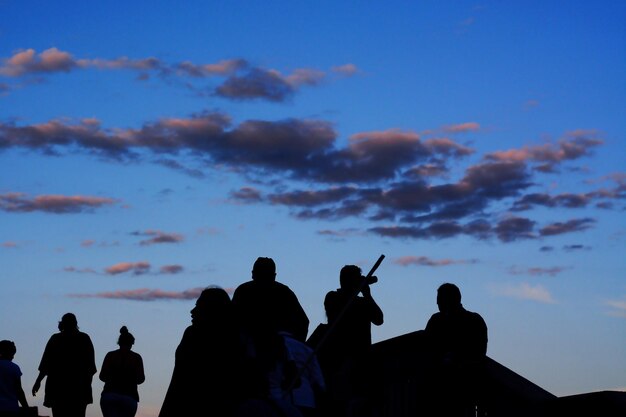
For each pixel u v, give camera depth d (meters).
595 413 9.91
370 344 11.80
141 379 17.73
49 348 18.20
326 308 11.94
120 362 17.69
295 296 9.74
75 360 18.16
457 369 11.96
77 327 18.34
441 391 12.00
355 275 11.87
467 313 12.19
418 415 12.30
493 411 11.64
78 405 18.08
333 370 11.59
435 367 12.11
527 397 11.09
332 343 11.66
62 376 18.06
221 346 8.02
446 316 12.19
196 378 7.94
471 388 11.90
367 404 11.55
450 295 12.22
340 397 11.49
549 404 10.63
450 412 11.95
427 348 12.40
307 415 8.61
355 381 11.57
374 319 11.80
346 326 11.67
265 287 9.54
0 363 17.22
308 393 8.66
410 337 12.61
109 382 17.62
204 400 7.90
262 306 9.43
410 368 12.54
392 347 12.61
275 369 8.55
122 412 17.48
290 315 9.55
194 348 8.02
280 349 8.61
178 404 7.96
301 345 8.86
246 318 9.33
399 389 12.52
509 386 11.41
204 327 8.07
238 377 7.95
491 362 12.02
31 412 17.48
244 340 8.52
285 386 8.54
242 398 7.90
